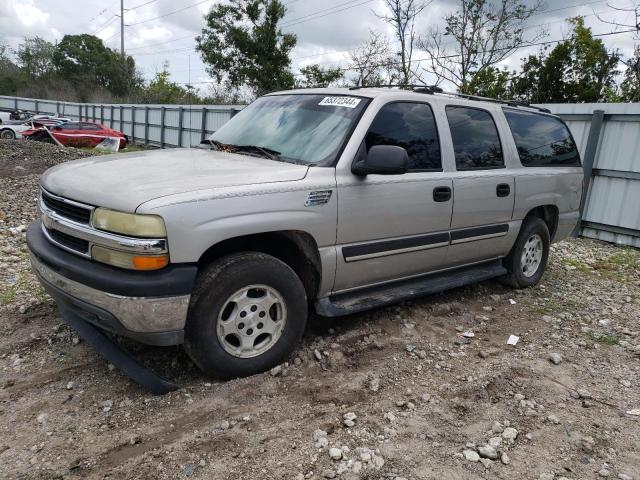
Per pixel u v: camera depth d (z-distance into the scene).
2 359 3.51
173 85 54.31
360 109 3.92
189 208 2.91
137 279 2.84
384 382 3.48
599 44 22.73
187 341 3.13
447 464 2.71
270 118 4.27
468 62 22.02
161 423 2.90
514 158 5.08
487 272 5.09
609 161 8.66
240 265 3.17
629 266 7.19
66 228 3.12
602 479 2.68
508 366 3.81
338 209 3.59
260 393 3.22
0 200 8.12
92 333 3.25
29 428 2.82
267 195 3.23
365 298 4.06
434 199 4.21
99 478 2.48
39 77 72.88
